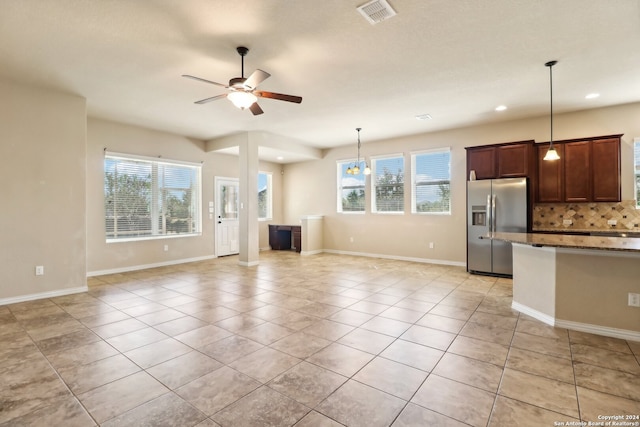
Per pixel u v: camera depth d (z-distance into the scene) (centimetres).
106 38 298
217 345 286
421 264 673
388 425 182
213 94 444
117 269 597
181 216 704
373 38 300
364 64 355
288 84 411
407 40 304
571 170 515
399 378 231
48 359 260
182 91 434
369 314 367
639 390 214
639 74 382
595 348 278
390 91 437
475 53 331
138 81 399
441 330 320
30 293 418
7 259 402
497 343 289
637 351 272
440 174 674
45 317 357
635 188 491
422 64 356
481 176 576
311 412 193
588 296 314
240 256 672
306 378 231
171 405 200
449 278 545
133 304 405
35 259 422
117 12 258
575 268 319
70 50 320
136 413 192
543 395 209
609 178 487
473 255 577
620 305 300
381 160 761
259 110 371
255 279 541
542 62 352
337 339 299
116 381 228
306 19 269
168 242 673
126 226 614
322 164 866
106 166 586
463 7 254
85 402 203
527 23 277
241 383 225
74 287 453
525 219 521
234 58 338
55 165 435
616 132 499
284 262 704
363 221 788
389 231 746
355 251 805
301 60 344
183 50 321
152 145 643
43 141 425
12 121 403
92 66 357
